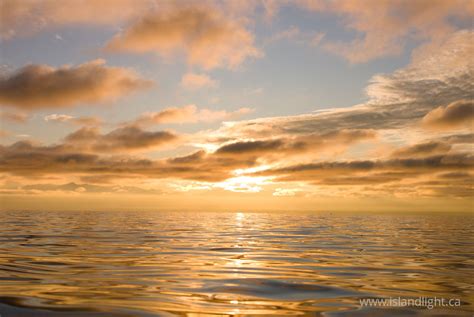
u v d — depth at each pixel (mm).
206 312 9047
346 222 63562
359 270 15031
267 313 9047
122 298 10234
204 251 20734
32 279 12531
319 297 10609
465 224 61844
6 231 33375
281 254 19797
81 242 24734
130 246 22703
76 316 8586
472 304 9984
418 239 30594
